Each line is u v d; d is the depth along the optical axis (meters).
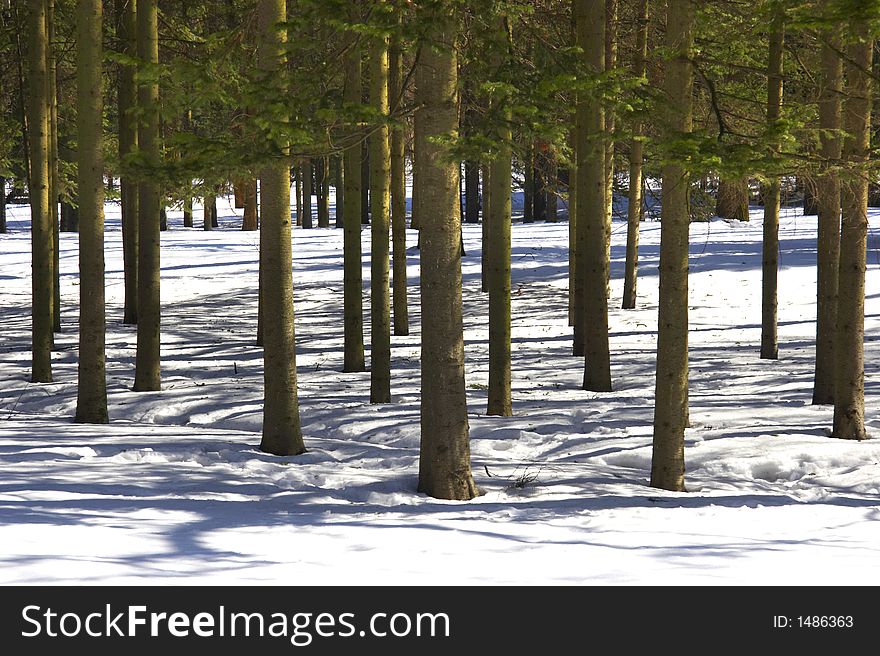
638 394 21.17
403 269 31.19
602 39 19.33
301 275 45.00
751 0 12.12
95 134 17.22
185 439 15.30
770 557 8.30
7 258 51.28
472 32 12.00
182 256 51.84
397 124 11.58
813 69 18.05
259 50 13.87
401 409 18.84
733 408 18.92
